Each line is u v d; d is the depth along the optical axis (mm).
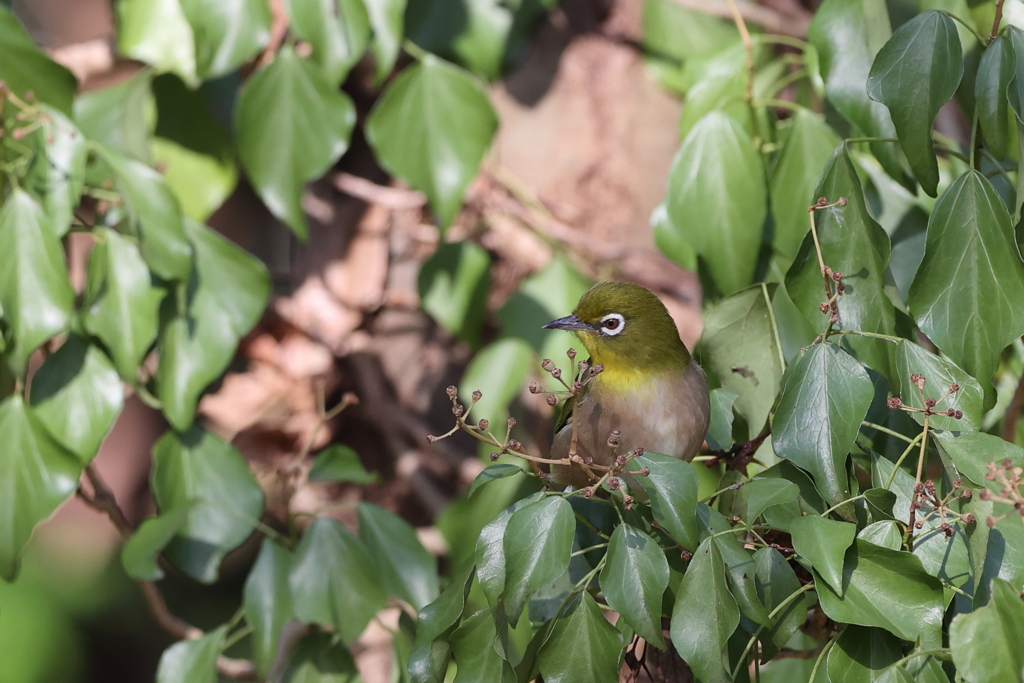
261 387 12078
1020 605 4672
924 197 8453
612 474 5180
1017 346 9109
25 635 17094
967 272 5961
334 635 8875
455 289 10680
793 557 6016
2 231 7457
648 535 5316
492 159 11641
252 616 8477
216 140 10469
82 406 8156
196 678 8430
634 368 7648
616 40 11766
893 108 5973
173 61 10039
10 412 7840
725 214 7699
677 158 7812
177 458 9008
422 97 9062
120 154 8211
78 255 11094
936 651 4977
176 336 8602
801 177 7777
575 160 11727
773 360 7426
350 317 12109
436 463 12078
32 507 7855
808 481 5961
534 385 5270
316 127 8703
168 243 8219
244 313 8727
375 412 12039
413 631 9109
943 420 5898
